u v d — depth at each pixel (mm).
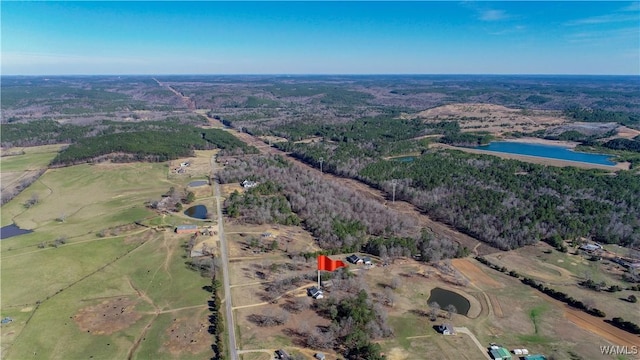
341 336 101625
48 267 140375
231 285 126312
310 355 95188
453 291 124312
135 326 107812
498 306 116562
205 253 147875
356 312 104625
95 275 135250
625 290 124188
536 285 126250
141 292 124750
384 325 103938
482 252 150750
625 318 110125
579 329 106500
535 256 146625
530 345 100125
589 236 161125
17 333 105500
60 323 109625
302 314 111125
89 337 103688
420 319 110062
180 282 129375
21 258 146875
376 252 146500
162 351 97625
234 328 105312
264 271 134750
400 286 126188
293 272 134375
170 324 108188
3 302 120062
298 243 156375
